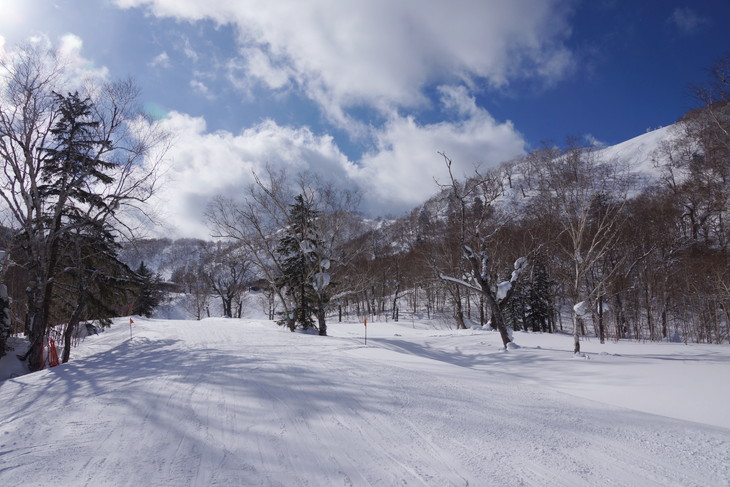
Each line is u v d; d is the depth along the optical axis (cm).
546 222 2511
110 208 1869
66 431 595
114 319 3903
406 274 5822
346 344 1711
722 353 1648
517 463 488
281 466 473
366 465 477
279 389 834
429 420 640
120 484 423
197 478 438
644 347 1964
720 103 2030
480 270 1928
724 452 529
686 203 3862
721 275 3119
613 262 3169
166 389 842
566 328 4762
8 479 438
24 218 1711
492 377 1018
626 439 576
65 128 1873
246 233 2659
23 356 1767
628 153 10056
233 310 7144
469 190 1966
